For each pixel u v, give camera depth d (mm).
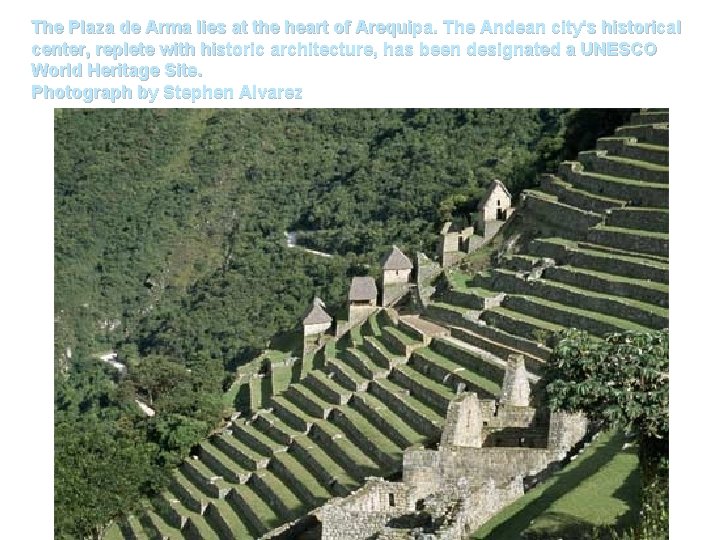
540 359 79750
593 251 96312
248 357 144875
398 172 173000
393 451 76375
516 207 118812
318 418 92875
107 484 95750
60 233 198375
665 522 42844
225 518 83750
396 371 91562
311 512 68625
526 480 55531
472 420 62438
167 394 123062
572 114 142750
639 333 47031
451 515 49531
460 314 98062
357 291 118750
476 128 171750
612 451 55031
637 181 104062
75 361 171500
